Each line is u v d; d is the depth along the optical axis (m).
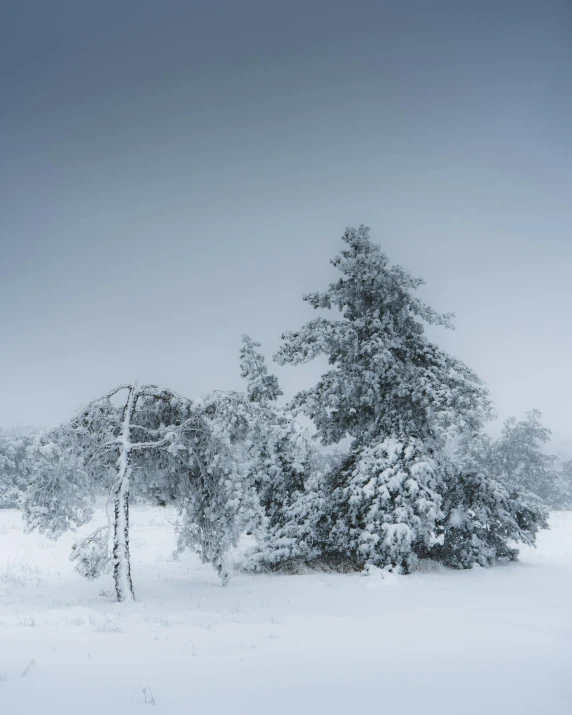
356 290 20.36
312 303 20.62
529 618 9.55
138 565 19.38
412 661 6.10
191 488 15.43
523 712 4.35
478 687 5.04
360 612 10.38
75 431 13.53
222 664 5.71
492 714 4.29
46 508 13.38
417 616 9.80
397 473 17.19
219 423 14.20
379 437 19.31
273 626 8.38
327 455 25.72
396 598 12.27
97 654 5.99
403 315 20.30
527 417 47.66
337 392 19.77
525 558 20.06
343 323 20.17
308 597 12.66
